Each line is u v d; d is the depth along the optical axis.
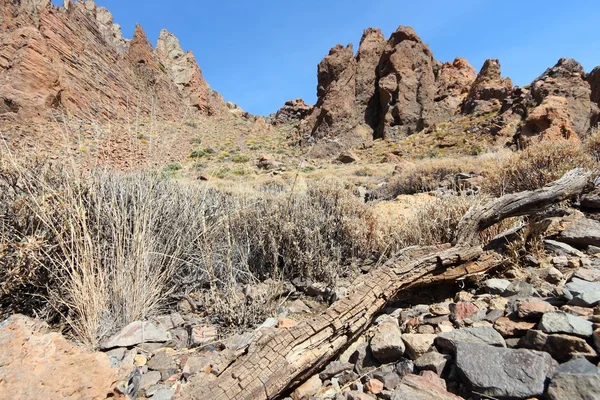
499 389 1.32
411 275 2.32
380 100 43.66
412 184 10.50
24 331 1.37
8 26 24.02
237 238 3.74
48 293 2.26
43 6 26.59
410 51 43.81
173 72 45.91
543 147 5.27
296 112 71.19
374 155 33.03
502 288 2.29
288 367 1.57
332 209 4.15
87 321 2.17
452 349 1.60
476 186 6.89
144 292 2.52
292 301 2.89
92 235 2.54
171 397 1.59
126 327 2.18
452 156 24.92
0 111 16.61
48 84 19.08
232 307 2.46
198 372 1.80
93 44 27.84
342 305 1.90
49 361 1.30
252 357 1.58
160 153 3.43
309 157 36.25
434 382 1.47
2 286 1.99
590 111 24.66
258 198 4.68
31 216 2.32
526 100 27.59
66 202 2.39
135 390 1.66
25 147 2.65
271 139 45.53
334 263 3.32
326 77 49.78
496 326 1.75
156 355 2.00
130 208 2.85
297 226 3.58
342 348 1.91
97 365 1.37
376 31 49.81
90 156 2.94
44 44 21.41
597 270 2.22
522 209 2.97
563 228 3.13
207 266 2.81
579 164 4.82
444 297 2.49
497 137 26.02
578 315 1.68
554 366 1.37
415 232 3.51
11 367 1.22
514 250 2.70
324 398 1.58
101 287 2.32
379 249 3.72
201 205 3.45
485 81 39.62
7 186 2.46
